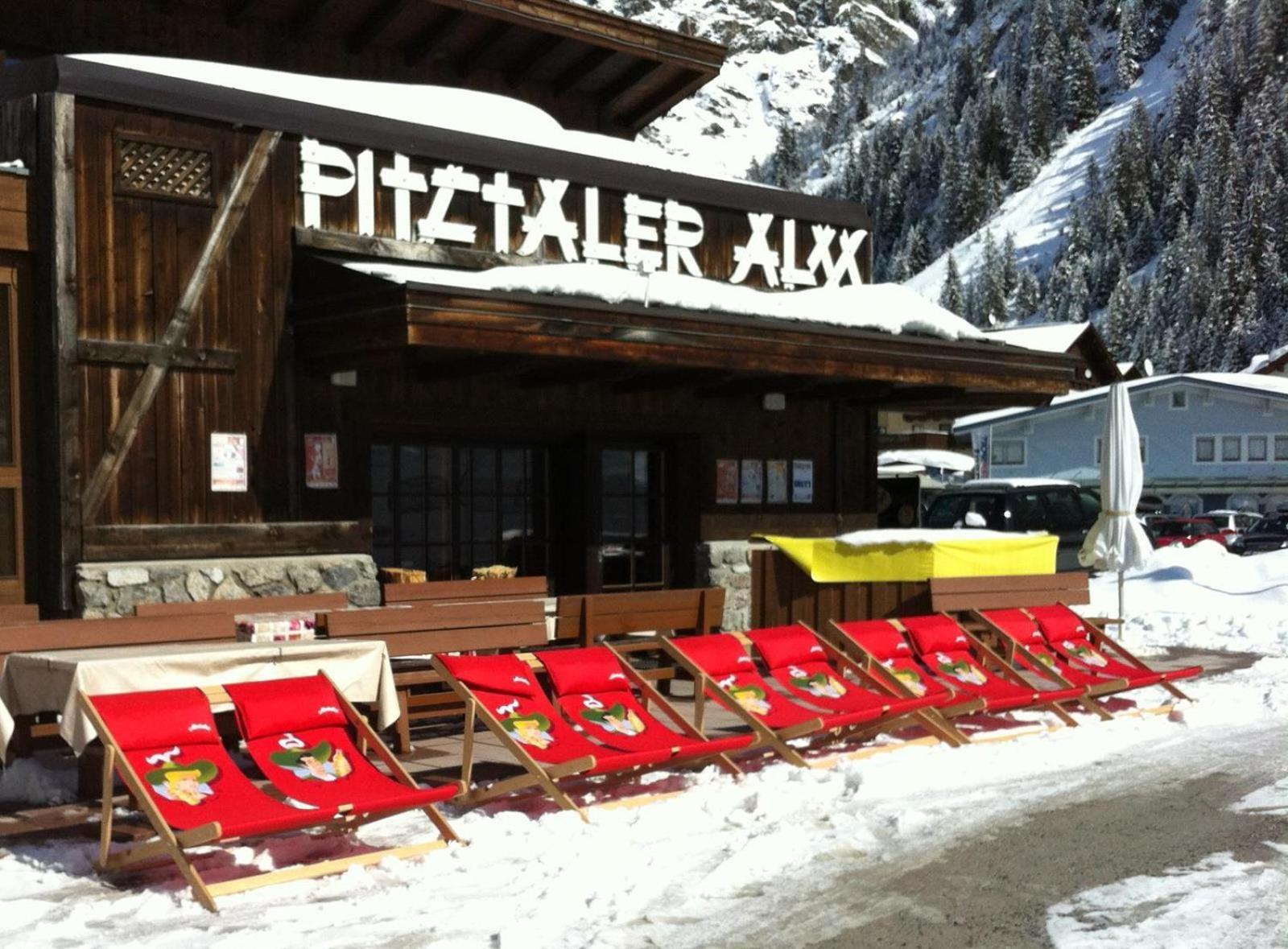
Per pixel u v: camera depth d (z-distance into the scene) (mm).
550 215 11656
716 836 6176
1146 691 10398
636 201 12266
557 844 6000
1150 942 4652
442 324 9250
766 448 13516
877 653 8820
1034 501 20078
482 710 6660
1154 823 6363
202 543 9469
